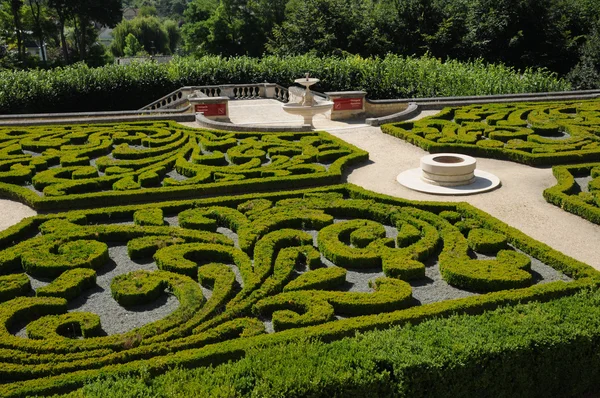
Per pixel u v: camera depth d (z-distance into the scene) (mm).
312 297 8695
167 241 10656
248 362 6445
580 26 51250
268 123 23844
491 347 6824
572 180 13922
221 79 35844
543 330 7203
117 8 69812
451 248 10398
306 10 51562
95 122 20078
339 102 24469
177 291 8953
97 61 70500
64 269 9711
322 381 6152
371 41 49594
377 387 6328
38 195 13180
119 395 5844
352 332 7789
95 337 7719
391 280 9273
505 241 10727
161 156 15898
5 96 30656
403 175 15031
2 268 9820
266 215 11836
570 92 25422
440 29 48469
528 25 49562
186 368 7023
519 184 14430
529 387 7098
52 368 6965
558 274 9812
